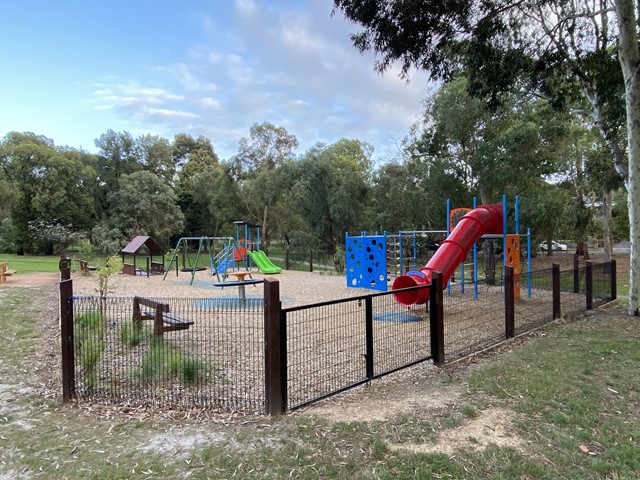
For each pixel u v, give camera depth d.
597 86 10.09
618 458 2.86
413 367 4.83
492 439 3.09
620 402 3.85
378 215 25.47
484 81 9.47
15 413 3.52
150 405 3.65
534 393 3.97
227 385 4.20
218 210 38.72
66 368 3.75
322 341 6.11
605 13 9.97
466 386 4.18
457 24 7.88
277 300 3.46
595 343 5.83
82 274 17.05
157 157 45.12
